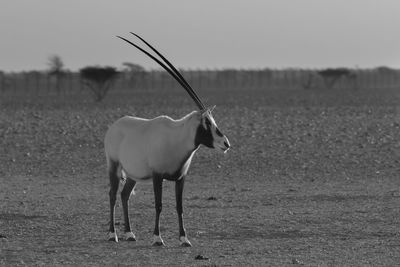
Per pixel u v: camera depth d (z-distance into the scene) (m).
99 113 168.75
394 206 58.97
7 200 63.53
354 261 39.34
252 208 58.19
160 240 44.03
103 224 51.22
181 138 43.41
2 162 90.62
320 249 42.53
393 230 48.56
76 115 161.12
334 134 117.69
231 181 76.88
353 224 50.84
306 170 84.25
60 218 53.59
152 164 43.81
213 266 38.03
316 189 70.38
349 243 44.31
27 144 105.19
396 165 87.12
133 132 45.09
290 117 153.75
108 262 39.25
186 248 43.00
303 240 45.31
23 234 47.56
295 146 103.00
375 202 61.34
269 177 79.50
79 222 52.00
